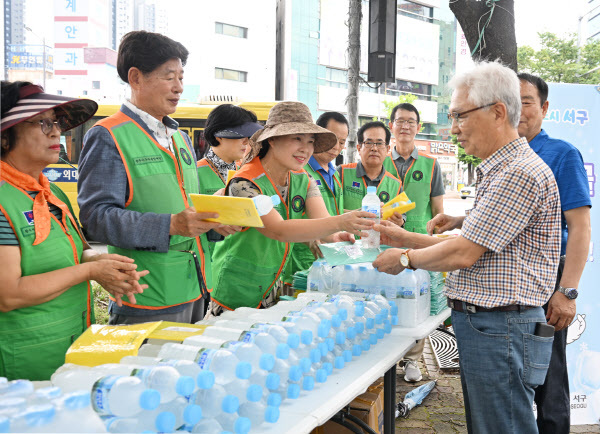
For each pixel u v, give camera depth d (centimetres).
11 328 164
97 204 202
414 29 4006
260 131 249
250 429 137
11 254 158
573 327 358
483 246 187
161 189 218
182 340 153
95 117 951
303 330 163
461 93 200
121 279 171
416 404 388
